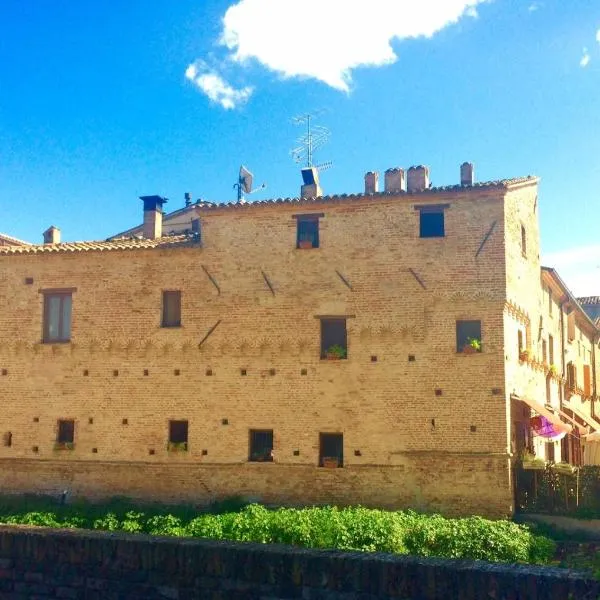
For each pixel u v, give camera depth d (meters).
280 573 12.24
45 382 34.28
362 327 31.23
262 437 32.00
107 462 33.00
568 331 46.31
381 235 31.61
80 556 13.46
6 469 34.12
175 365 33.00
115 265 34.25
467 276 30.53
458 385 29.97
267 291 32.44
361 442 30.55
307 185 37.81
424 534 23.64
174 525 27.86
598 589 10.66
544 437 32.38
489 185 30.58
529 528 26.88
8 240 45.62
